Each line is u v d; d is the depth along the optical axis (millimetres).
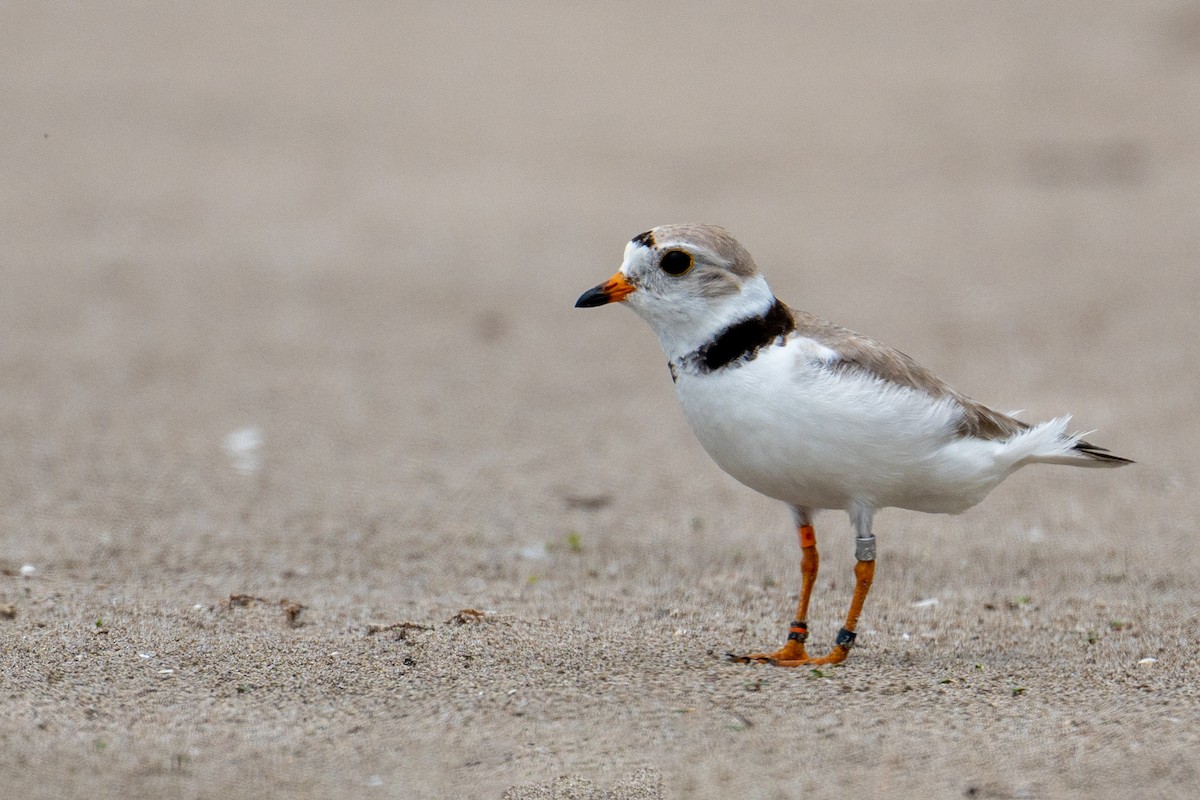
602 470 12422
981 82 27141
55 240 18828
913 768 5996
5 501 11305
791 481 7133
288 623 8086
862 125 24750
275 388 14352
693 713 6598
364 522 11039
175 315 16312
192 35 31188
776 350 6965
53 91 26375
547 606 8672
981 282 17094
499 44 31094
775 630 8219
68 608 8336
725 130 24625
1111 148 22828
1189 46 28609
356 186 21547
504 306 16781
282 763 6129
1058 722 6453
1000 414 7574
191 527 10820
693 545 10484
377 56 29891
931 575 9672
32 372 14547
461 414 13812
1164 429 12750
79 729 6406
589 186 21547
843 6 34156
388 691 6906
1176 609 8664
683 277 7039
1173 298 16328
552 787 5922
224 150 23312
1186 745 6125
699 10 34219
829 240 18844
